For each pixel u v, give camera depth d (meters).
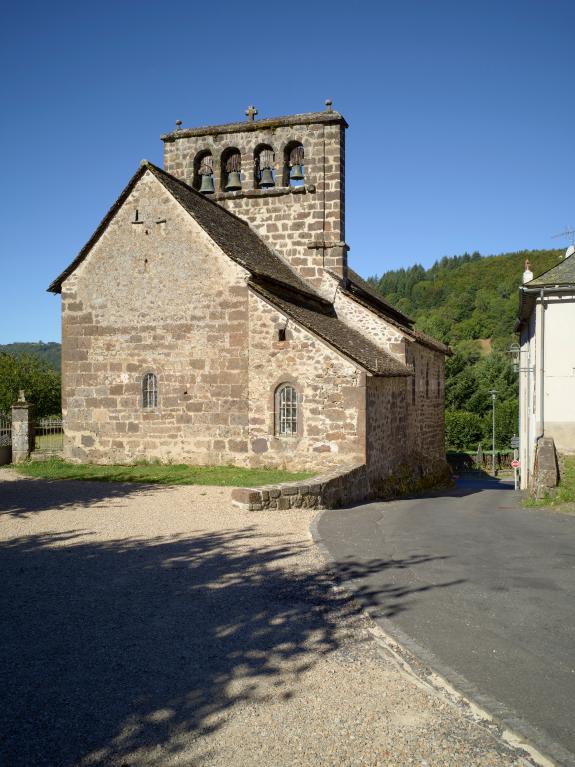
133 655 6.41
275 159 23.94
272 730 5.07
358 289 25.50
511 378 73.31
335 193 23.41
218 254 20.11
